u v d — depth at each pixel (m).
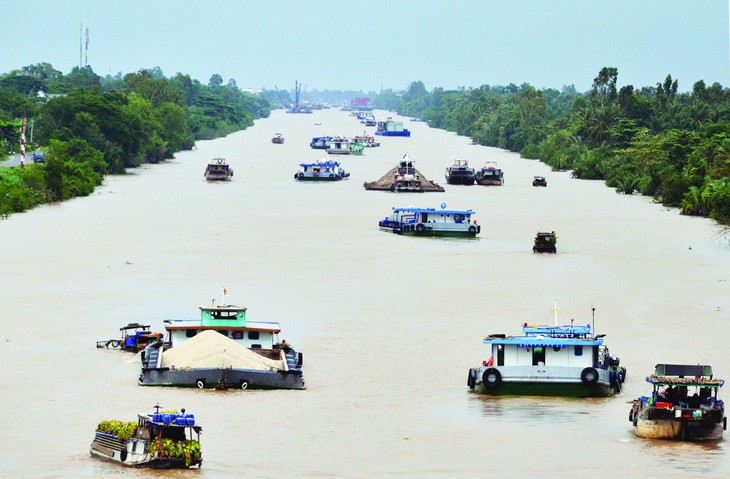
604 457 138.25
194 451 130.88
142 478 126.56
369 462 134.50
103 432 135.00
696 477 131.00
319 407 157.38
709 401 147.00
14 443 139.25
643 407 148.62
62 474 127.81
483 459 136.38
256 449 138.50
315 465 132.88
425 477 129.75
